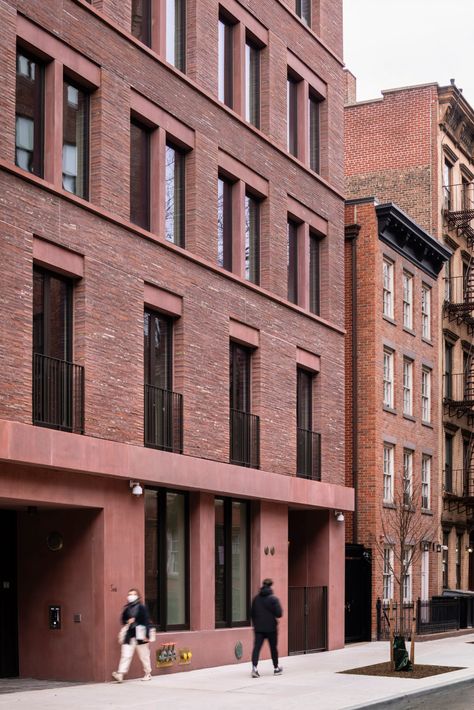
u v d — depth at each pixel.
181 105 23.94
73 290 20.42
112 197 21.31
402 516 26.95
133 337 21.69
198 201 24.33
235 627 25.33
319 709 16.86
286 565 27.53
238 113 26.64
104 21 21.36
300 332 28.92
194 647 23.08
